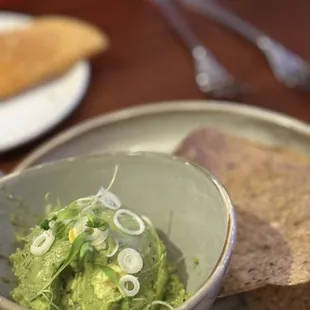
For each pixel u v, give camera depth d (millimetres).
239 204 357
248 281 306
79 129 417
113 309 273
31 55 520
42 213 329
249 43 552
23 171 327
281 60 521
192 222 321
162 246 303
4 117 475
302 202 352
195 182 321
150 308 281
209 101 465
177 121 431
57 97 490
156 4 603
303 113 476
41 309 278
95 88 512
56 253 283
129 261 280
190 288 304
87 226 283
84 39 533
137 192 336
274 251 323
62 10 608
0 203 321
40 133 462
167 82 514
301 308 321
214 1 608
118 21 587
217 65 522
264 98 493
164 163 328
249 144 403
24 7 618
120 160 334
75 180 334
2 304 266
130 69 531
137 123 428
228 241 285
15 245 319
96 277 278
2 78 500
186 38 560
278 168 380
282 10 591
